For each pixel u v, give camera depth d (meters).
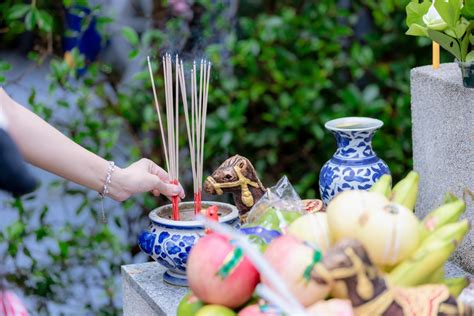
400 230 1.17
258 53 3.05
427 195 1.78
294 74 3.03
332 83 3.11
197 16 2.94
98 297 2.91
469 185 1.62
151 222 1.66
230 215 1.60
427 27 1.61
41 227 2.81
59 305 2.87
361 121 1.75
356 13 3.13
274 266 1.15
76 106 2.85
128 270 1.72
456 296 1.25
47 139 1.68
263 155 3.14
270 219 1.38
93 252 2.88
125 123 2.98
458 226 1.21
